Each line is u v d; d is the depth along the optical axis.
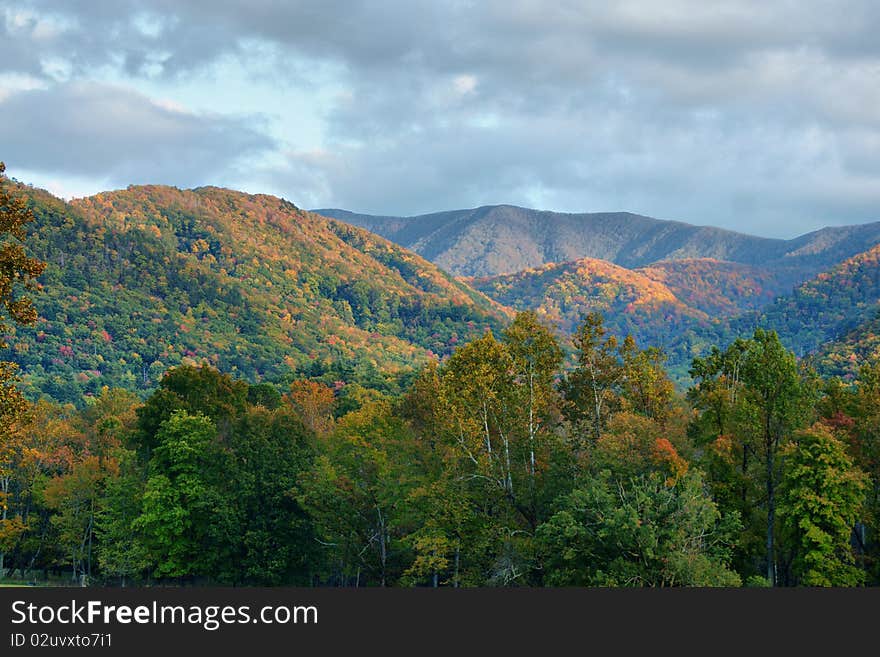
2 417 41.06
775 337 60.53
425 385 73.38
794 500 56.66
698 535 51.84
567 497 55.66
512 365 67.25
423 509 64.50
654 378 71.44
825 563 54.78
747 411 60.22
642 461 58.59
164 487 74.44
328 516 67.94
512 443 67.06
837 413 65.31
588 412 73.38
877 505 59.22
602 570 53.56
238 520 70.94
